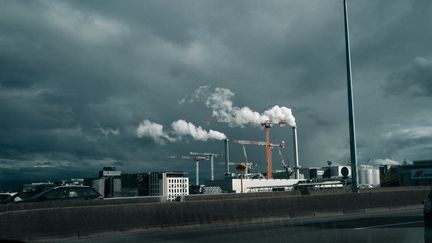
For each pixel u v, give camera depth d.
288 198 20.11
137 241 12.96
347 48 26.14
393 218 19.31
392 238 12.45
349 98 25.62
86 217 14.20
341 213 22.00
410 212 23.00
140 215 15.44
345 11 26.45
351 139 25.17
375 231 14.30
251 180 113.06
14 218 12.76
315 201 21.14
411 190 26.28
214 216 17.38
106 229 14.51
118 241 13.08
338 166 89.38
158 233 14.99
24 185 88.69
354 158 24.84
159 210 15.96
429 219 8.94
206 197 25.05
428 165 68.81
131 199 24.72
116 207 14.93
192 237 13.60
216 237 13.41
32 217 13.13
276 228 15.77
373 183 90.38
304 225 16.75
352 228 15.33
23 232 12.84
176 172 100.50
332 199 21.92
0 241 12.32
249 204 18.64
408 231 14.23
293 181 121.12
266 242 11.95
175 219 16.28
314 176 132.38
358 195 23.14
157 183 97.31
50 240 13.30
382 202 24.27
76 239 13.73
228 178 110.06
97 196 24.55
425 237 9.03
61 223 13.65
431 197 9.06
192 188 106.00
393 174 92.69
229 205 17.97
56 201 21.45
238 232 14.69
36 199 23.25
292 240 12.25
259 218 18.77
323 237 12.84
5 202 25.64
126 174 94.12
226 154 186.38
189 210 16.75
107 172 117.06
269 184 115.88
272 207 19.38
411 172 70.69
